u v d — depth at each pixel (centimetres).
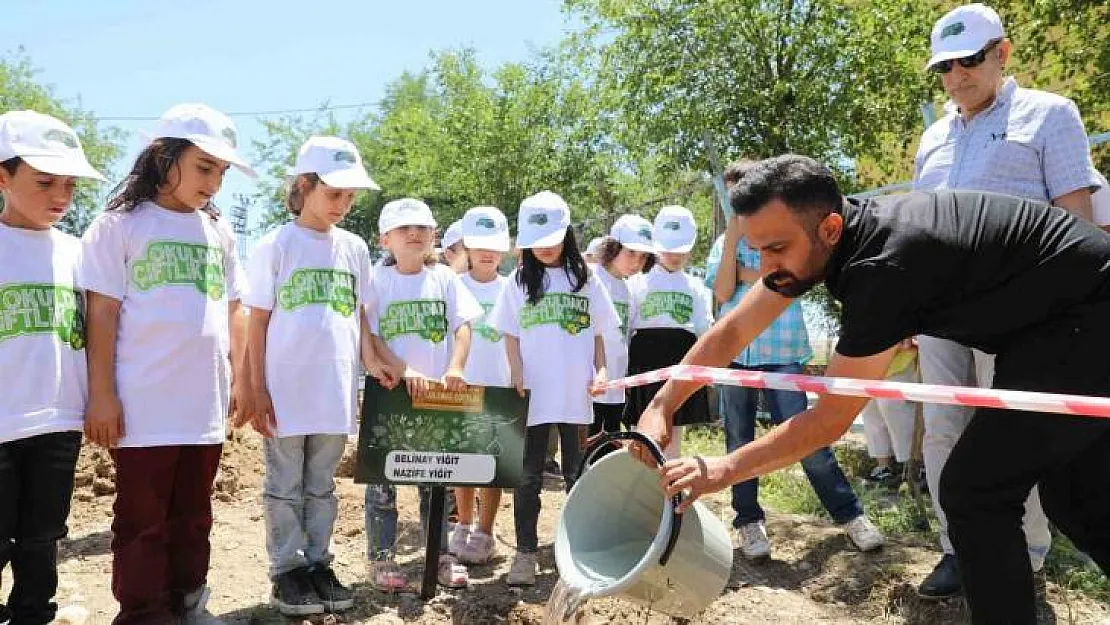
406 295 463
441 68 2356
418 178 2194
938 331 282
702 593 304
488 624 395
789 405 501
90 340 331
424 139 2202
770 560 484
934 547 473
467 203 2161
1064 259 264
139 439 333
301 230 405
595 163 1917
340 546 501
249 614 388
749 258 505
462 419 417
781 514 552
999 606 273
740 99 1098
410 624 391
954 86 400
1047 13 896
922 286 256
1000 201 275
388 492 436
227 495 588
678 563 294
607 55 1204
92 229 335
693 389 320
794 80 1098
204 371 347
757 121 1119
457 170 2011
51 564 336
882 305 254
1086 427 268
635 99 1177
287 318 391
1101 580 416
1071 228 272
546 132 1955
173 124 341
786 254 261
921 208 268
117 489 339
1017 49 948
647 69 1155
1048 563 438
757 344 489
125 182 345
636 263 588
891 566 443
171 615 345
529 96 1988
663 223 589
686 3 1126
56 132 326
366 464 405
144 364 336
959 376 408
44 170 315
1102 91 865
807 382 266
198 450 355
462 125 2027
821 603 434
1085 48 896
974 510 277
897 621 411
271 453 391
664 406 319
